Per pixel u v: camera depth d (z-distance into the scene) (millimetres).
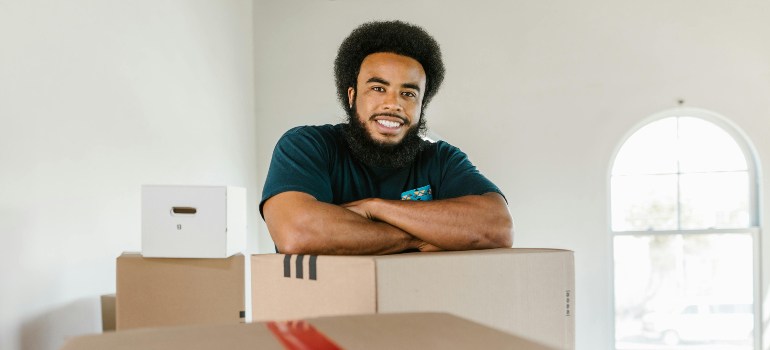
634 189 4199
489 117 4250
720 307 4062
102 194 2279
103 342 441
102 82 2299
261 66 4520
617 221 4207
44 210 1913
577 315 4066
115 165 2387
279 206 1011
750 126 3977
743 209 4074
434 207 983
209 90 3508
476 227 980
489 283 773
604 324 4031
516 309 798
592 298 4051
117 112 2410
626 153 4219
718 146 4109
